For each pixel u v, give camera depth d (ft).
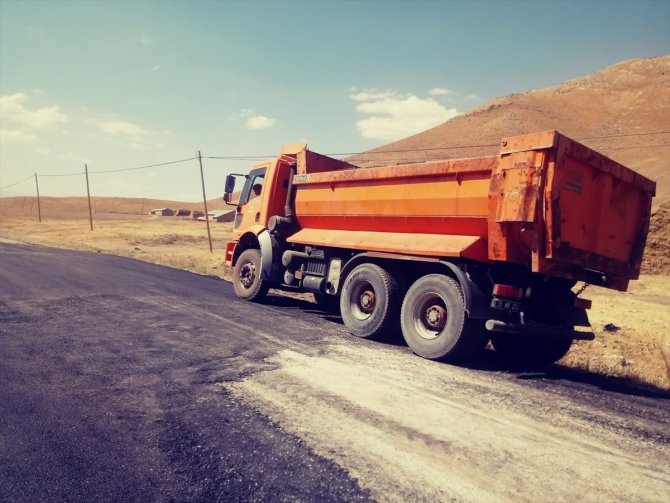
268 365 17.56
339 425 12.35
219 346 20.16
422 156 458.50
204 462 10.18
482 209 20.80
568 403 15.40
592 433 12.82
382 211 25.54
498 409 14.25
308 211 30.83
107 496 8.79
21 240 114.21
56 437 11.16
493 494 9.33
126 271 51.08
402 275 23.97
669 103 467.11
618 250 21.57
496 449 11.40
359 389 15.30
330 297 34.96
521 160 18.94
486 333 20.27
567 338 22.03
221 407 13.32
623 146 372.58
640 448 11.98
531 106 561.84
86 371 16.17
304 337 22.95
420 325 21.50
